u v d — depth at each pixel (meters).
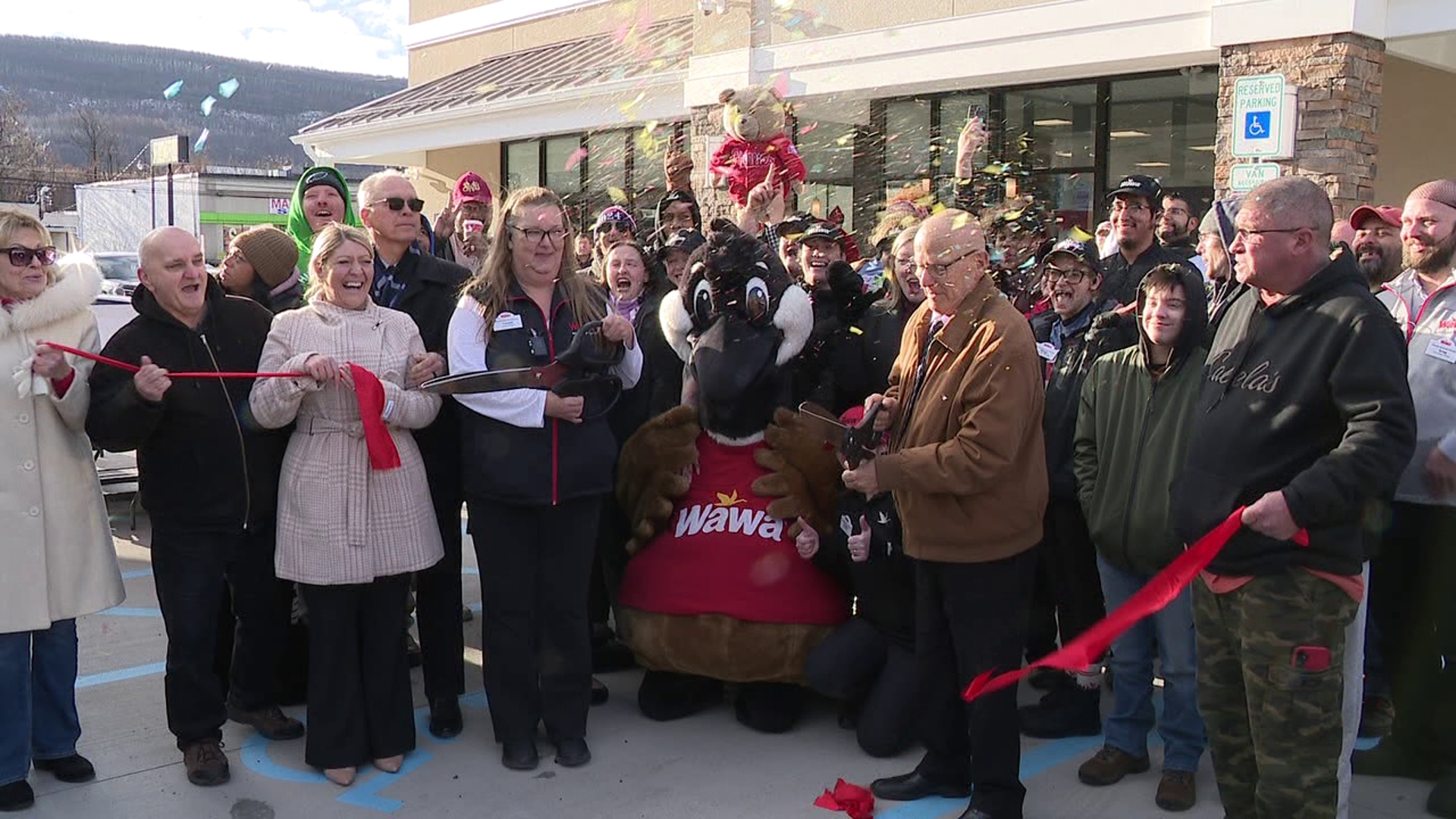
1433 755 3.85
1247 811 3.09
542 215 3.82
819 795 3.70
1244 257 2.85
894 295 4.30
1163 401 3.63
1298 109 7.53
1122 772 3.83
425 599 4.25
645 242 5.71
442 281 4.32
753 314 4.00
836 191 9.48
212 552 3.78
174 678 3.80
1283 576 2.79
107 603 3.72
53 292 3.53
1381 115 9.58
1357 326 2.68
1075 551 4.18
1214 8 7.82
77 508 3.65
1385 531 3.93
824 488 4.12
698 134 10.24
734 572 4.05
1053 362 4.44
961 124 9.89
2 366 3.44
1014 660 3.30
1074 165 9.59
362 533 3.68
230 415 3.75
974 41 9.04
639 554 4.30
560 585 3.92
